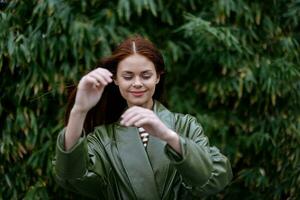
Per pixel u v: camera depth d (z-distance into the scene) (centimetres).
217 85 302
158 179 158
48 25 290
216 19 300
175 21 307
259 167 318
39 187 301
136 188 157
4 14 298
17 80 304
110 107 182
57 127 296
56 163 149
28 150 304
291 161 314
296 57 318
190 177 146
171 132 142
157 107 167
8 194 310
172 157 144
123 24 296
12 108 308
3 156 306
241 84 299
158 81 171
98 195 162
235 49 300
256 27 314
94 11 297
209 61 304
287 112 315
